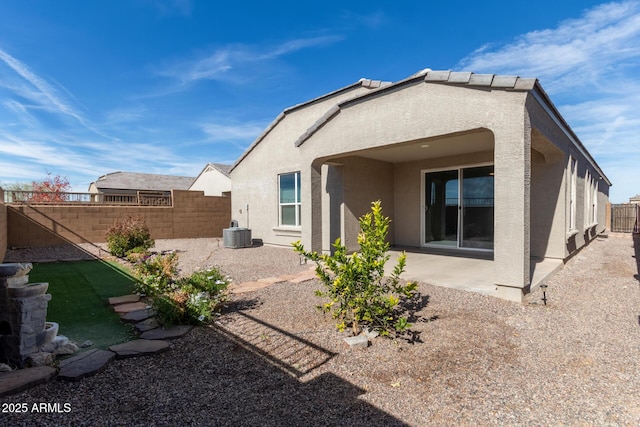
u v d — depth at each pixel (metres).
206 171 26.81
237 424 2.62
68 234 12.73
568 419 2.71
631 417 2.72
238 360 3.69
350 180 10.21
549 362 3.67
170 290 5.70
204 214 16.34
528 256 5.75
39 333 3.51
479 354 3.86
